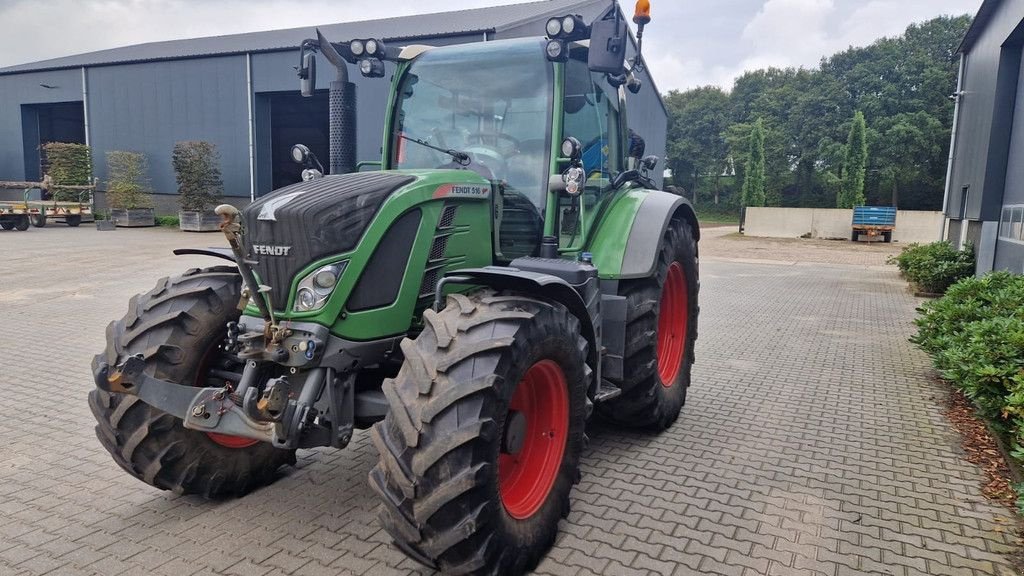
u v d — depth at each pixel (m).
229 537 3.12
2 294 9.86
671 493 3.65
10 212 21.17
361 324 2.93
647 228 4.21
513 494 2.91
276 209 2.87
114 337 3.26
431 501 2.41
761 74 63.91
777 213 31.09
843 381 6.04
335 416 2.87
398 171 3.37
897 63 49.81
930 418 5.01
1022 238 9.38
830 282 13.81
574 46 3.92
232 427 2.70
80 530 3.19
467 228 3.39
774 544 3.13
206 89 23.39
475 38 17.91
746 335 8.14
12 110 27.62
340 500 3.53
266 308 2.89
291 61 21.86
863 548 3.11
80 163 24.88
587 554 3.00
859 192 41.66
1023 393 3.81
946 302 6.61
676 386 4.74
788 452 4.29
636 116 23.75
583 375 3.14
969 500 3.63
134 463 3.22
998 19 10.90
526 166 3.83
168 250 16.05
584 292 3.38
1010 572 2.93
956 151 14.75
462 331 2.63
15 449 4.18
